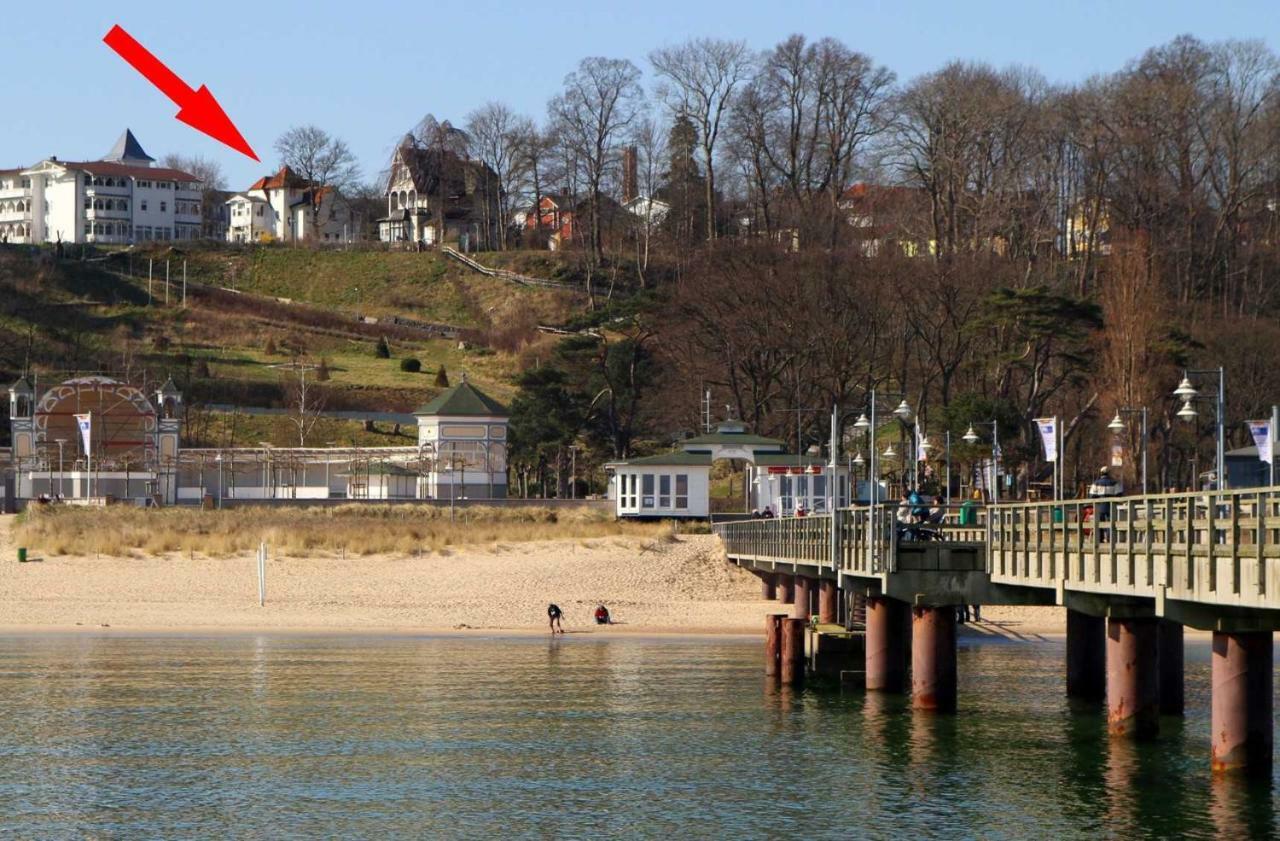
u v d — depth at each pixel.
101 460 173.62
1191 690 77.06
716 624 105.12
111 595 113.88
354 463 177.75
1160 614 47.47
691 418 192.38
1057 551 55.62
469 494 176.38
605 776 58.66
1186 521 45.81
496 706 73.00
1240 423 159.88
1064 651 94.06
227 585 117.25
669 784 57.28
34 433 176.75
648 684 79.31
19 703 73.31
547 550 128.62
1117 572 50.84
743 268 199.75
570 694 76.19
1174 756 59.28
